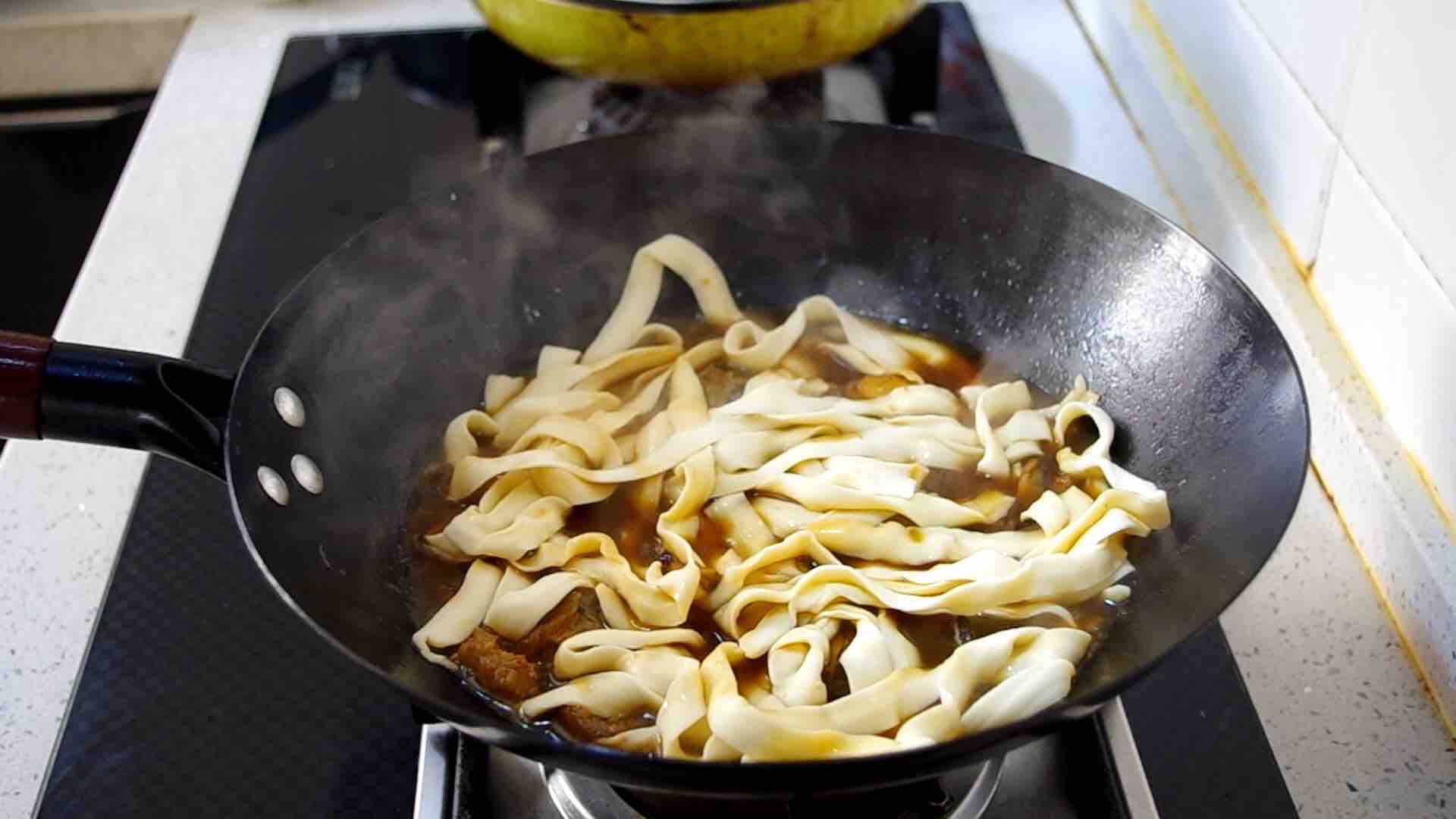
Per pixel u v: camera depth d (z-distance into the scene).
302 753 0.48
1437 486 0.50
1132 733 0.48
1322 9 0.55
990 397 0.57
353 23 0.84
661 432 0.57
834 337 0.62
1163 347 0.53
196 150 0.75
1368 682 0.50
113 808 0.47
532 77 0.76
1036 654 0.46
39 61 0.87
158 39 0.86
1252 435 0.47
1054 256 0.58
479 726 0.37
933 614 0.50
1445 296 0.48
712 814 0.44
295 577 0.45
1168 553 0.49
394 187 0.71
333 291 0.52
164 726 0.49
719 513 0.55
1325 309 0.58
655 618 0.50
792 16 0.63
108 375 0.44
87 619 0.53
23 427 0.44
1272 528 0.42
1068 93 0.77
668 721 0.45
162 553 0.55
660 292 0.63
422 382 0.57
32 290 0.91
